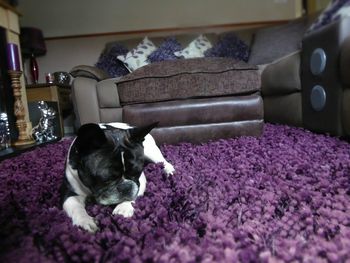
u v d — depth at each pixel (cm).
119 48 299
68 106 321
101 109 202
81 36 362
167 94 180
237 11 362
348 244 64
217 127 181
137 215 82
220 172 118
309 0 358
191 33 343
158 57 273
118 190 88
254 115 181
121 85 183
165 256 61
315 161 126
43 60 362
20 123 240
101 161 89
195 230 72
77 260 62
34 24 360
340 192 92
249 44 312
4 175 138
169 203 89
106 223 78
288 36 274
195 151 157
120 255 62
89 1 358
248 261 59
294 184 101
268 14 362
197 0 361
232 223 75
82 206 89
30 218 83
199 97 182
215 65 184
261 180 106
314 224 72
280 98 221
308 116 187
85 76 213
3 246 70
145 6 361
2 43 255
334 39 154
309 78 181
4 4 252
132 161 92
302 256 60
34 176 131
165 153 159
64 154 175
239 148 156
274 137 176
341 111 156
